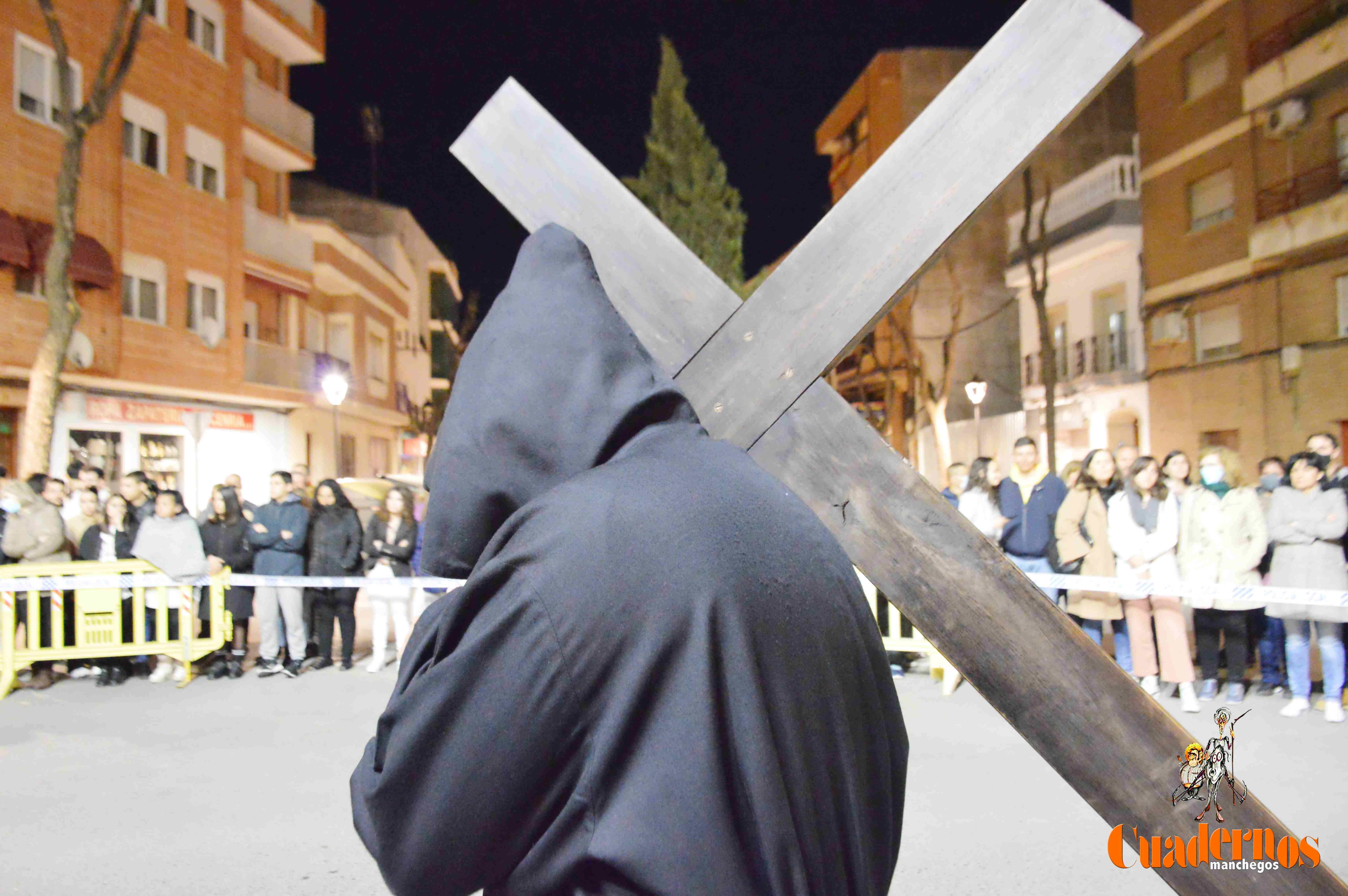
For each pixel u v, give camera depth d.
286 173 27.45
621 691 0.84
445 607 0.98
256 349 23.89
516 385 1.00
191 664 8.50
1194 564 6.86
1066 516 7.22
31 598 7.58
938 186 1.25
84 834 4.38
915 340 32.03
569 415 0.99
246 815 4.62
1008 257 26.81
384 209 38.19
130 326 19.34
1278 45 18.08
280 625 8.30
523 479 0.97
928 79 33.66
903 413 33.06
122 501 8.65
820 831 0.90
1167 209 21.31
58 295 13.46
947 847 4.10
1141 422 22.41
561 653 0.86
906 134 1.28
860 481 1.23
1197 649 6.98
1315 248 17.36
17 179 16.67
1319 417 17.34
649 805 0.82
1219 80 19.77
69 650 7.65
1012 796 4.73
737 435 1.27
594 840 0.83
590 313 1.06
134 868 3.98
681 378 1.30
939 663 7.45
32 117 17.02
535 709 0.86
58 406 14.37
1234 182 19.34
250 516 9.80
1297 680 6.44
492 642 0.87
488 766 0.87
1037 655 1.17
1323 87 17.17
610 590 0.86
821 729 0.93
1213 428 19.94
